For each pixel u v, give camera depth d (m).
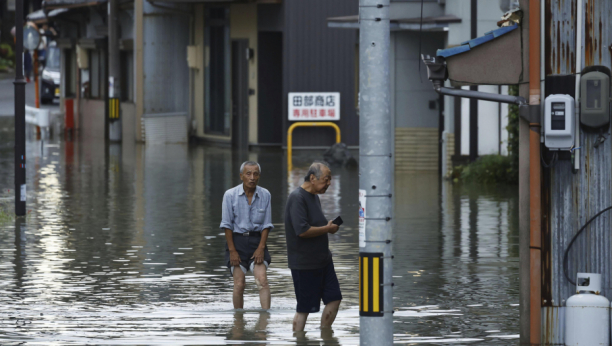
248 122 49.38
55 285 18.06
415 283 18.33
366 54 11.24
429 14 37.12
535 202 13.01
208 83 51.91
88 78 58.66
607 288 13.08
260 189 16.33
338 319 15.44
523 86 12.99
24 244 22.55
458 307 16.23
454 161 35.75
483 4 34.81
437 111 38.31
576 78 12.81
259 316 15.62
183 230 24.72
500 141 35.06
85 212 27.73
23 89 26.67
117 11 52.84
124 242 22.92
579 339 12.85
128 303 16.58
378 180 11.32
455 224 25.55
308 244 14.45
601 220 12.96
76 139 54.94
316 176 14.41
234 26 49.47
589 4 12.77
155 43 52.09
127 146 50.50
